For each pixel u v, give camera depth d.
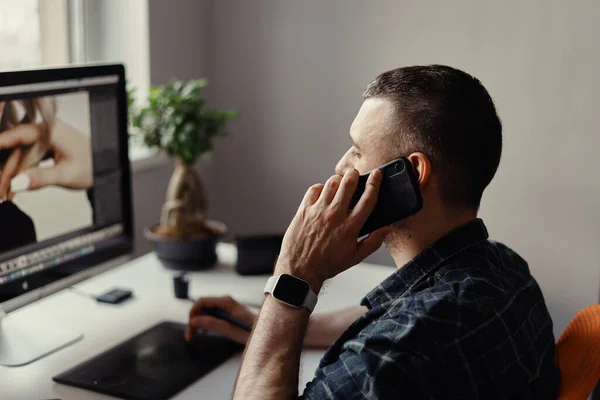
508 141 2.31
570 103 2.22
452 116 1.03
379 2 2.37
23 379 1.28
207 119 1.93
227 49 2.60
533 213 2.33
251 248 1.85
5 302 1.36
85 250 1.54
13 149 1.34
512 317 0.99
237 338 1.44
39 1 2.07
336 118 2.51
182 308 1.63
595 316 1.15
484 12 2.27
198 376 1.30
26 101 1.36
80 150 1.49
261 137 2.63
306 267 1.08
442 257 1.05
